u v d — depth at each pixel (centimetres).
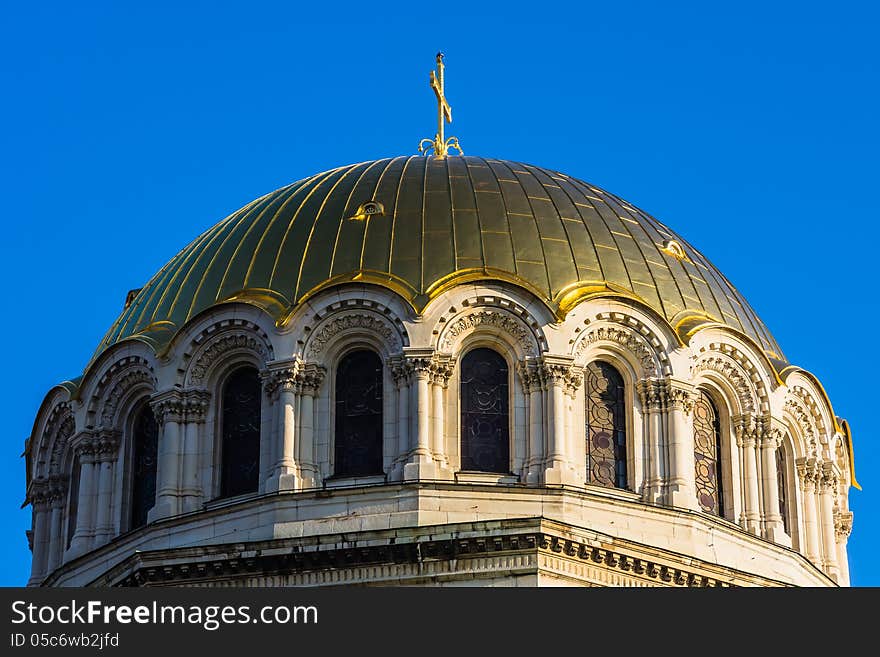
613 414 14038
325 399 13862
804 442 14900
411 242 14225
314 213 14625
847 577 15188
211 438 14088
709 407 14450
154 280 15150
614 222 14788
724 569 13500
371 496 13412
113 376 14538
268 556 13225
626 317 14088
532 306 13925
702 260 15188
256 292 14225
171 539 13775
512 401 13812
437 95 16112
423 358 13712
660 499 13862
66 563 14262
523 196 14700
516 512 13375
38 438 15112
